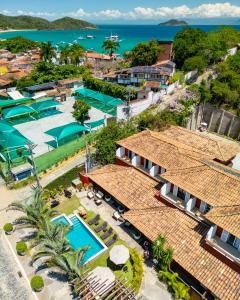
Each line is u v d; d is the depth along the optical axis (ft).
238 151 132.05
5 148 151.74
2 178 142.10
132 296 77.87
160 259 87.15
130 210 105.60
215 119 222.48
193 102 221.87
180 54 316.40
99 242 102.01
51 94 260.62
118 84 279.28
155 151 115.75
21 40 579.48
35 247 98.94
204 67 297.94
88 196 125.18
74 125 181.47
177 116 200.95
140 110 216.95
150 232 94.99
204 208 94.53
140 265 88.74
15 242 102.22
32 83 286.46
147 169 121.29
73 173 141.59
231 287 75.77
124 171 122.93
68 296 82.64
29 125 211.82
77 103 212.43
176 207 99.86
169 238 91.50
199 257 84.48
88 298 76.07
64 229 93.71
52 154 154.20
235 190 88.02
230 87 243.60
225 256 80.43
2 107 236.02
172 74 283.59
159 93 233.35
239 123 208.64
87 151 135.64
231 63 281.95
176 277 85.10
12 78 301.22
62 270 82.64
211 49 310.24
